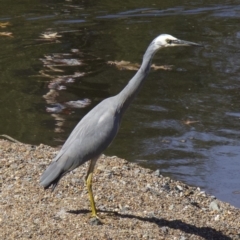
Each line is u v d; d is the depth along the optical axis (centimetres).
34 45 1466
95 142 648
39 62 1352
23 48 1443
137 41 1500
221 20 1686
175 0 1908
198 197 770
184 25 1634
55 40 1507
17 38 1515
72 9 1783
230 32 1576
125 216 666
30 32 1565
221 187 855
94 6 1823
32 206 668
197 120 1080
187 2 1883
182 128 1048
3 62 1349
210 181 871
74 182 735
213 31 1585
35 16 1703
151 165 912
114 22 1659
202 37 1534
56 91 1193
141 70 677
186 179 871
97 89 1202
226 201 810
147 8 1808
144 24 1639
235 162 933
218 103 1155
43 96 1168
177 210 709
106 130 652
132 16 1716
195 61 1377
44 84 1227
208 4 1859
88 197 702
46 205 674
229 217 721
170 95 1189
